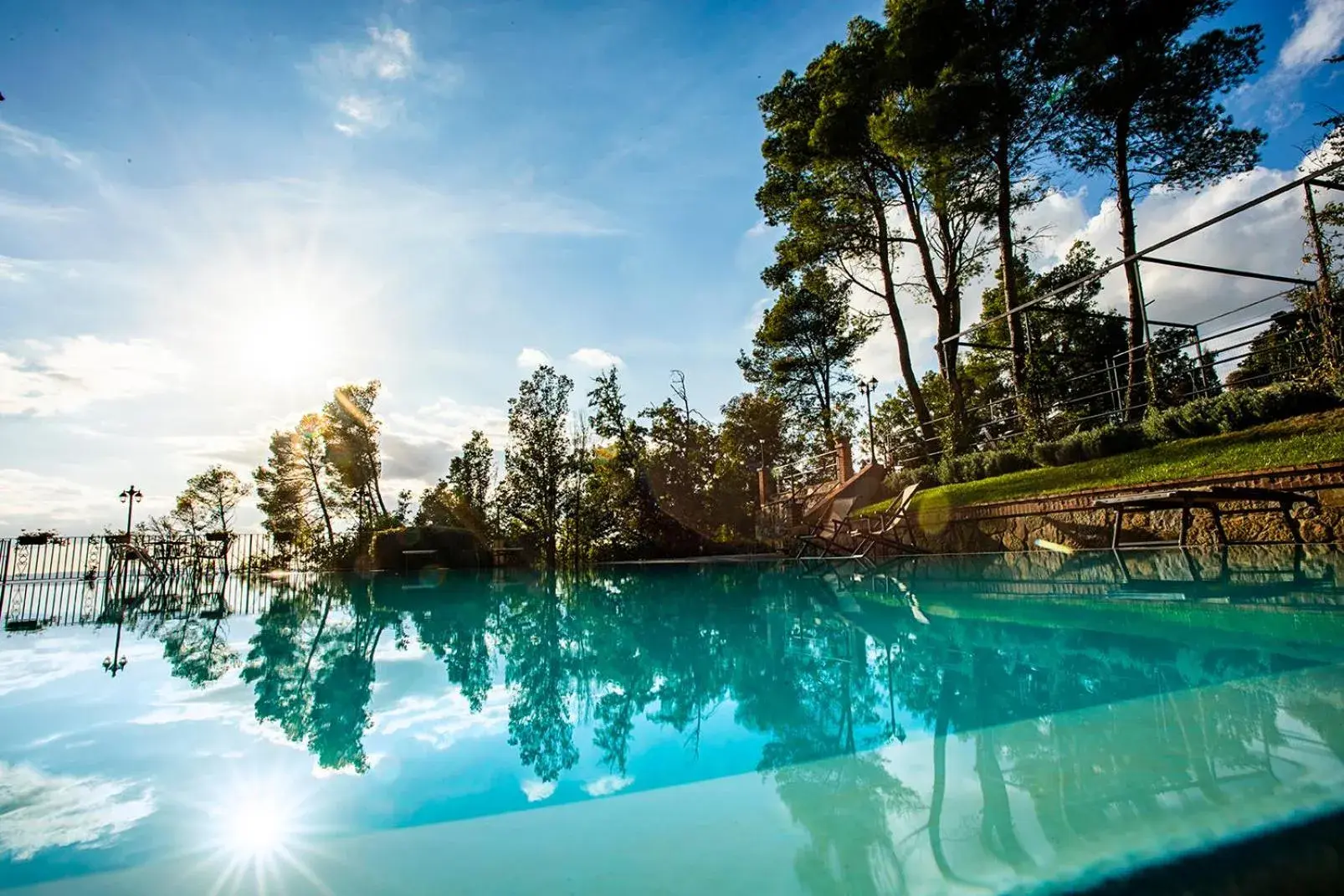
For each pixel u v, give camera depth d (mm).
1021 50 14461
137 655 5352
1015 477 11906
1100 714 2691
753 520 23828
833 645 4855
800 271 21531
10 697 3770
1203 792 1871
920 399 18344
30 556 17469
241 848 1770
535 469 19906
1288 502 6613
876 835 1760
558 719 3223
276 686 4066
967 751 2402
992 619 5273
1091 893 1427
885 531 12508
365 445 31734
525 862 1654
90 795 2199
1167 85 13812
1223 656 3461
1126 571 6836
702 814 1955
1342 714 2443
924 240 18250
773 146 19719
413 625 7262
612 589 10742
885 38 16422
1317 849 1535
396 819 1978
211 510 28578
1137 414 13477
